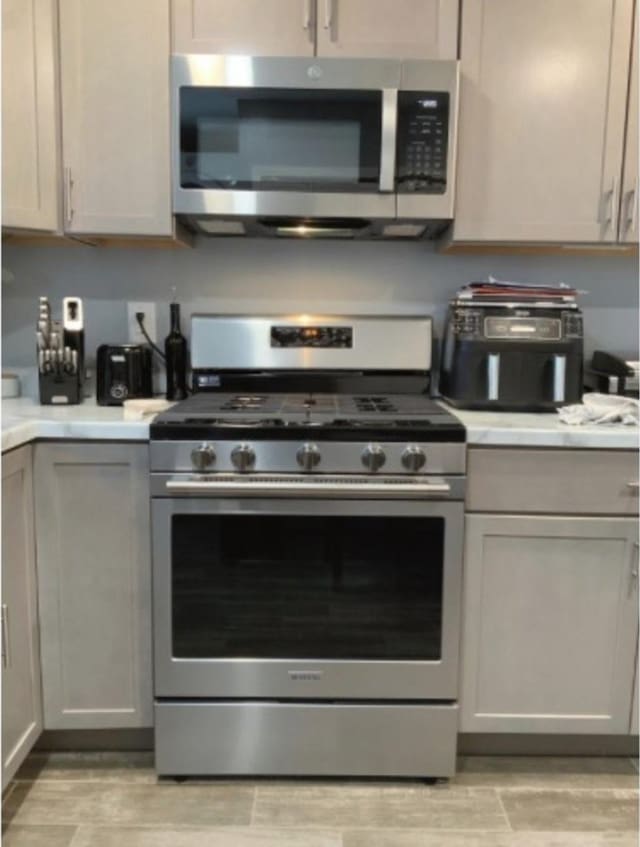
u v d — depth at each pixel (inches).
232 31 67.1
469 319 71.4
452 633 63.2
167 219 69.1
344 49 67.4
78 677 65.1
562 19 67.8
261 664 63.4
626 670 65.1
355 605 62.9
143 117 67.9
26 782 64.9
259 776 65.8
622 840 59.1
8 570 58.1
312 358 78.6
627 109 68.9
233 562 62.2
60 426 61.2
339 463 60.2
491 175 69.5
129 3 66.6
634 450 61.5
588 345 82.7
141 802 62.6
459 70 67.6
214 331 78.0
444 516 61.6
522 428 61.1
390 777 66.1
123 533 63.2
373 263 82.0
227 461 60.2
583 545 63.1
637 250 79.3
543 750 69.8
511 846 58.1
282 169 67.7
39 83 65.7
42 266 80.9
